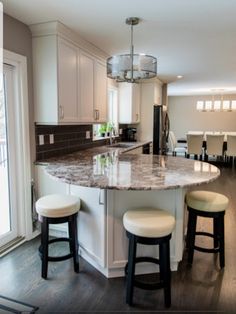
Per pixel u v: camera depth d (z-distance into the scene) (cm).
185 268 247
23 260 259
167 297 195
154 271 237
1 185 283
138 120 618
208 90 934
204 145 812
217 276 235
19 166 294
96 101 392
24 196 299
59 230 308
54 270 242
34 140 308
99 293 211
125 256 228
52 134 341
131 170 246
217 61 461
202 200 240
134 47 373
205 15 263
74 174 226
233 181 600
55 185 303
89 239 243
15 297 205
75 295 208
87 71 360
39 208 223
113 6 242
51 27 282
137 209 217
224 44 359
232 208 412
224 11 254
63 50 300
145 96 626
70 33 307
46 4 238
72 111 326
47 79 296
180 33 314
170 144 850
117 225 222
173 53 406
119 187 187
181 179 209
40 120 305
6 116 277
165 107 660
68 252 274
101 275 234
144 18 270
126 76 282
